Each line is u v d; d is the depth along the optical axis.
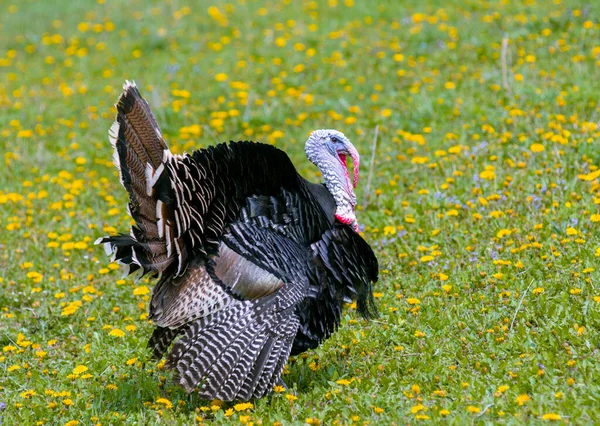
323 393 16.30
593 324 16.86
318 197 17.47
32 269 24.05
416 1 45.16
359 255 17.58
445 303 18.81
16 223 26.77
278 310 16.00
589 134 25.48
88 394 17.33
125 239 15.77
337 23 43.94
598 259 19.08
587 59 33.19
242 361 15.66
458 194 24.16
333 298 16.94
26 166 32.22
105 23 50.59
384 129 31.00
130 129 15.25
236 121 34.00
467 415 14.34
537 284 18.56
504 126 28.16
